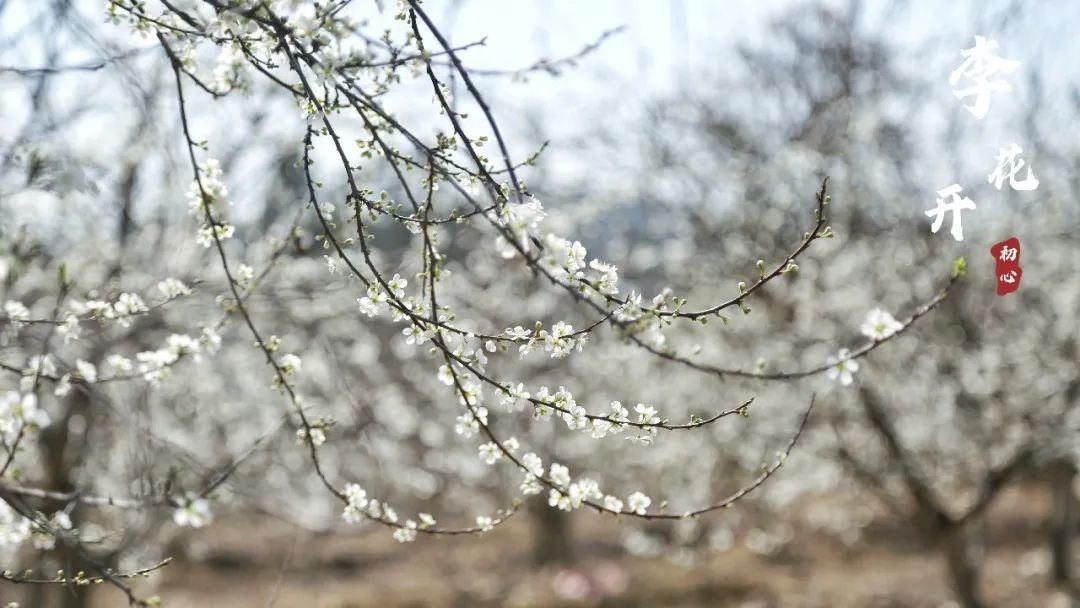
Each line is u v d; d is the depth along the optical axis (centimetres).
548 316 1083
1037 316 725
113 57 242
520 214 181
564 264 190
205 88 226
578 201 867
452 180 187
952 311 698
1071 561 1112
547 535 1336
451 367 211
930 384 700
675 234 866
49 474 530
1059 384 667
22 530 241
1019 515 1548
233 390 732
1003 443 684
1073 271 740
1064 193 740
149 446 282
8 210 266
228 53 226
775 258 730
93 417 494
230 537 1361
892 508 734
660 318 196
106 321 260
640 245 930
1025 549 1334
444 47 192
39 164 245
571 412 220
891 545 1226
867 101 757
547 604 1073
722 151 815
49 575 493
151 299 398
